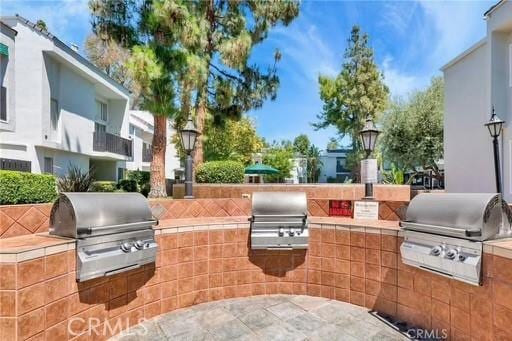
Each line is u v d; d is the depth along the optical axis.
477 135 8.24
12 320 2.02
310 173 29.06
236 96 9.97
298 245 3.65
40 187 3.48
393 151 13.73
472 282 2.31
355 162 18.97
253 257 3.77
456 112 9.23
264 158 24.02
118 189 10.73
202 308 3.41
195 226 3.51
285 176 24.11
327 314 3.27
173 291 3.33
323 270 3.69
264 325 3.05
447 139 9.68
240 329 2.97
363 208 4.03
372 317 3.18
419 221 2.80
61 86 10.17
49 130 9.39
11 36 7.90
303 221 3.65
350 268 3.50
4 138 8.59
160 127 7.57
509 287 2.09
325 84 19.75
